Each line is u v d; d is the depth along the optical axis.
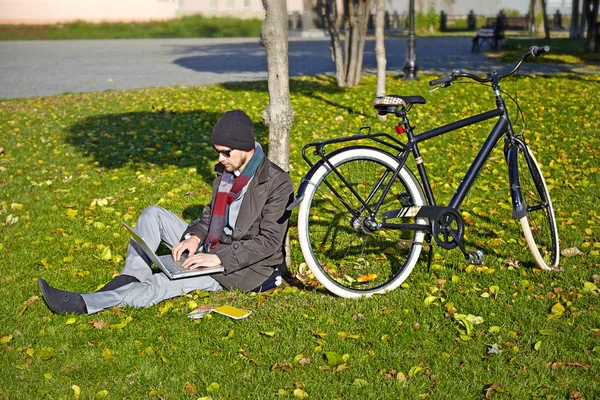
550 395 3.21
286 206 4.23
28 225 5.82
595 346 3.62
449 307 4.11
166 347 3.70
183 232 4.43
